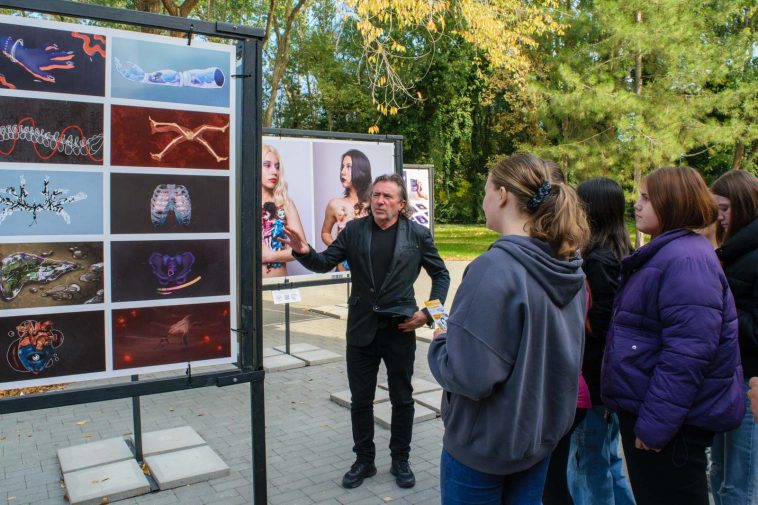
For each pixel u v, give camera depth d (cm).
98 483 336
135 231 226
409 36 2036
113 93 219
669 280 200
